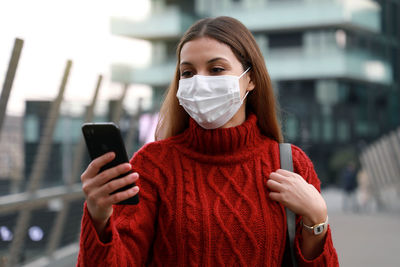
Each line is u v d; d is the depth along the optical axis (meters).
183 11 30.70
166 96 2.15
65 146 5.68
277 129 2.08
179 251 1.78
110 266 1.56
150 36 30.39
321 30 30.16
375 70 32.09
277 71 30.59
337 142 29.91
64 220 5.71
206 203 1.81
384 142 15.20
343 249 8.23
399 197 15.36
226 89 1.85
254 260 1.79
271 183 1.82
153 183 1.86
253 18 30.41
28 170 4.73
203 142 1.88
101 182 1.48
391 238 9.47
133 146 7.66
